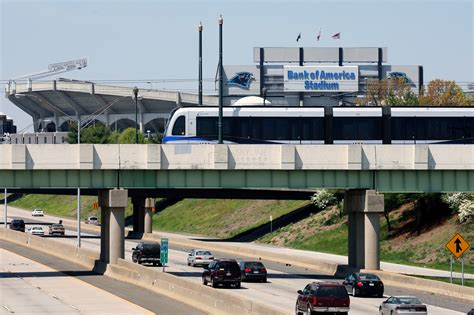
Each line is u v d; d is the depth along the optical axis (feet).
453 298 499.51
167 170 589.73
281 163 580.71
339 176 593.42
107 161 581.12
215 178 589.73
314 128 634.84
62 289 535.60
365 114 631.56
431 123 629.51
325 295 386.52
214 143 646.74
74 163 579.48
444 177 593.01
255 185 590.14
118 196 588.09
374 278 501.15
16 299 487.20
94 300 481.87
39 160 577.43
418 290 540.52
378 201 587.27
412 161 584.81
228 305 404.57
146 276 547.08
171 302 474.08
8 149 574.97
